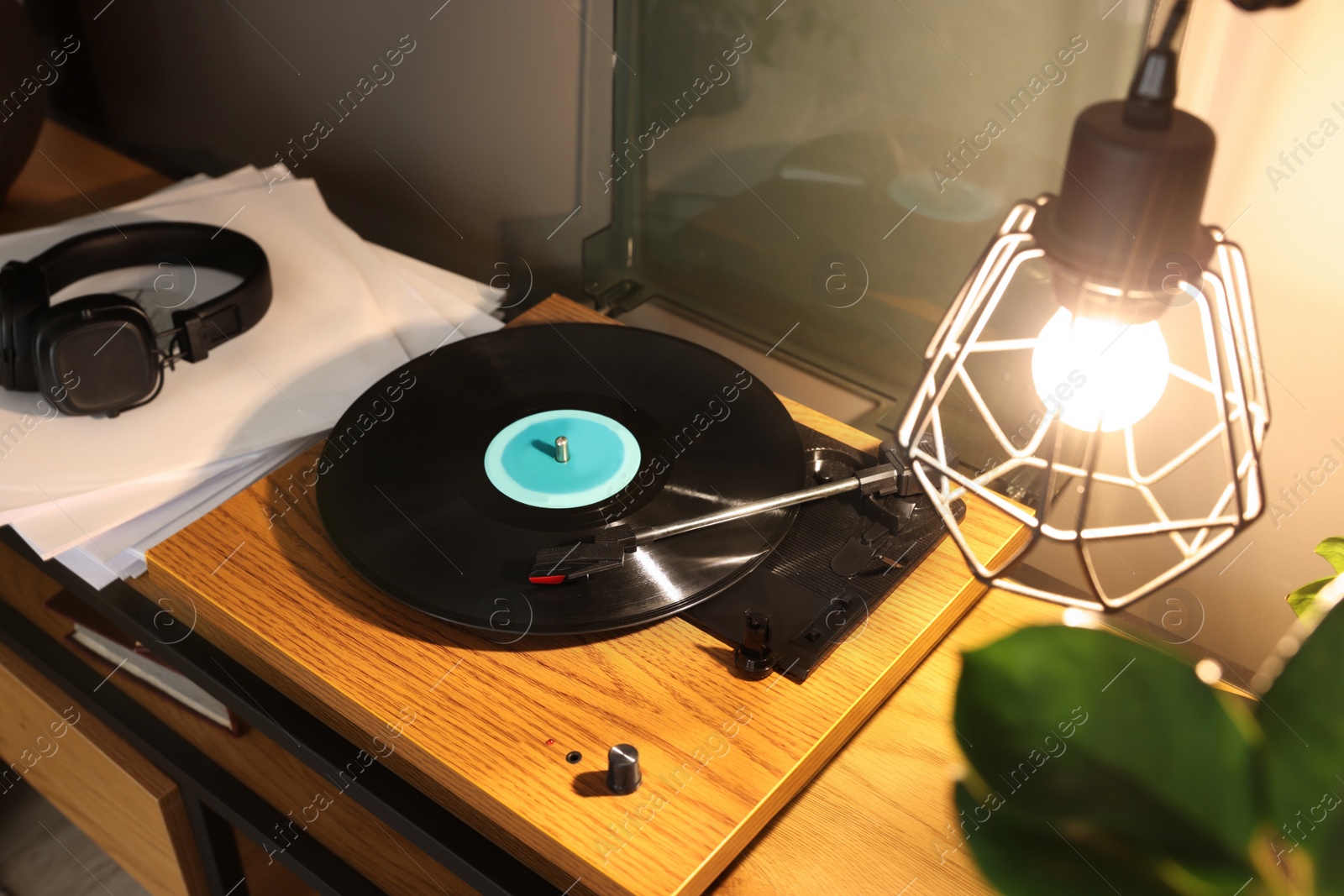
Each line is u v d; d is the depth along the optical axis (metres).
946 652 0.68
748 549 0.65
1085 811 0.25
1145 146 0.32
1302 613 0.59
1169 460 0.75
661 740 0.58
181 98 1.23
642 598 0.62
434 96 1.01
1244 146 0.65
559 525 0.66
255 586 0.66
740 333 0.92
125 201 1.14
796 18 0.75
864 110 0.75
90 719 0.85
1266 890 0.25
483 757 0.57
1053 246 0.35
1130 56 0.62
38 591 0.92
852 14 0.72
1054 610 0.71
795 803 0.60
